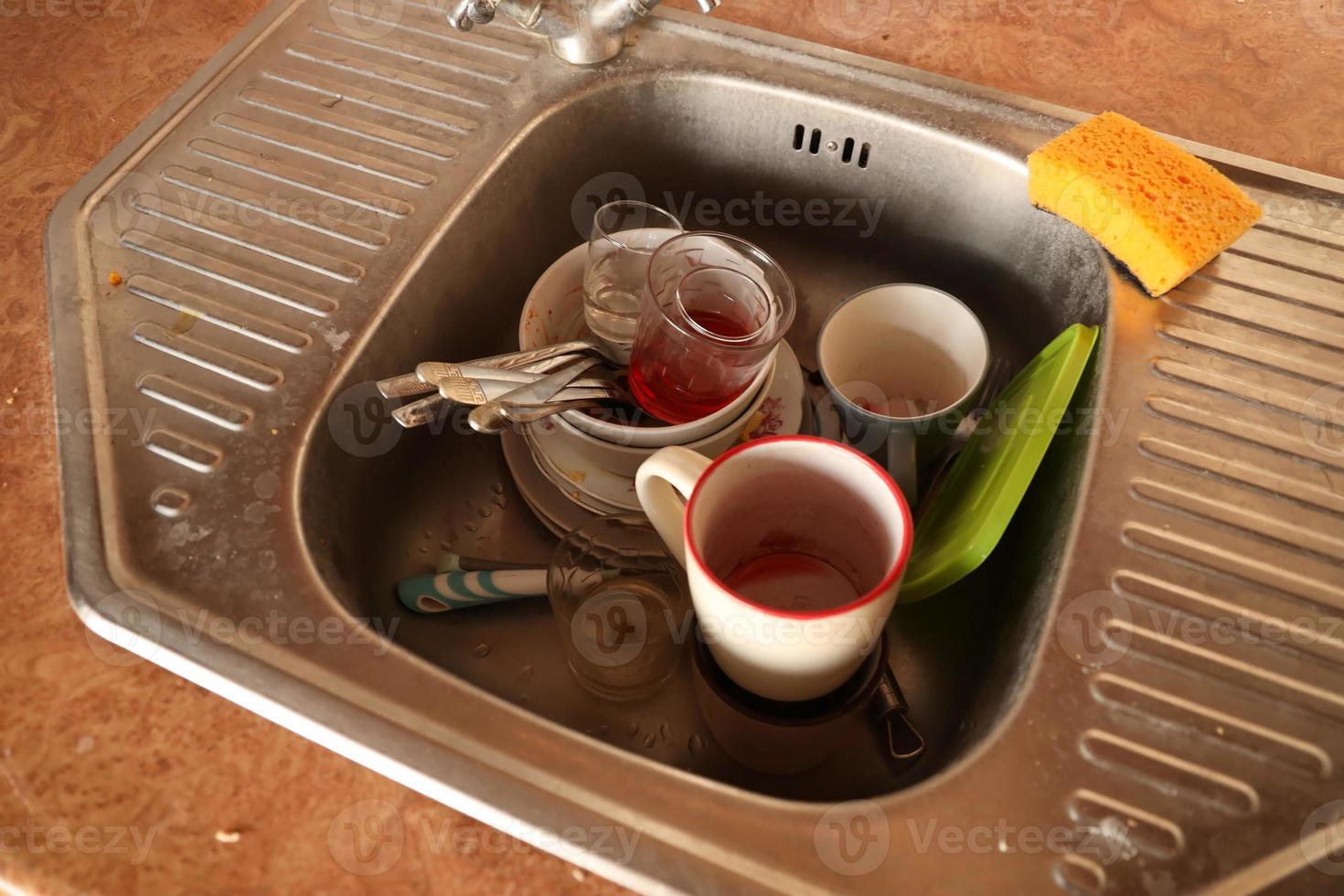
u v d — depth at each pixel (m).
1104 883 0.40
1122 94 0.72
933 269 0.77
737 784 0.55
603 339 0.61
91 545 0.49
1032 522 0.58
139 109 0.71
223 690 0.45
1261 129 0.70
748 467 0.46
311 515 0.53
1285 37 0.77
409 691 0.45
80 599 0.47
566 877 0.41
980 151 0.68
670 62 0.72
